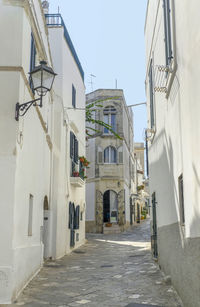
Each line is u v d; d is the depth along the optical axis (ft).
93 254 48.85
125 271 33.83
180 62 21.76
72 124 55.52
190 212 18.99
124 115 102.01
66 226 49.78
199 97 17.08
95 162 96.63
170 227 26.71
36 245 32.99
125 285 27.32
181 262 21.83
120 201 94.94
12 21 25.81
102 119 98.17
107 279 29.94
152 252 41.39
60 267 36.73
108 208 94.94
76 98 60.44
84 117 70.28
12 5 26.03
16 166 24.04
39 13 33.35
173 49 23.41
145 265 36.78
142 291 25.05
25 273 26.99
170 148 26.76
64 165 49.21
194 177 18.11
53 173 44.62
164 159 30.07
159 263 33.63
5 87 24.85
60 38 49.42
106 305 21.61
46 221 42.83
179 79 22.29
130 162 113.70
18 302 22.26
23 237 26.99
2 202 23.30
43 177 37.17
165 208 29.58
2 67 25.04
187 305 19.79
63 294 24.52
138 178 140.26
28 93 28.30
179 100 22.45
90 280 29.55
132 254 47.44
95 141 97.66
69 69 54.08
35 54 32.01
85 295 24.25
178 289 23.00
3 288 22.11
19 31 25.68
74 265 38.29
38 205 34.42
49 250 42.34
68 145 52.47
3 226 23.02
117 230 91.91
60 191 46.06
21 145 25.70
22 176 26.27
